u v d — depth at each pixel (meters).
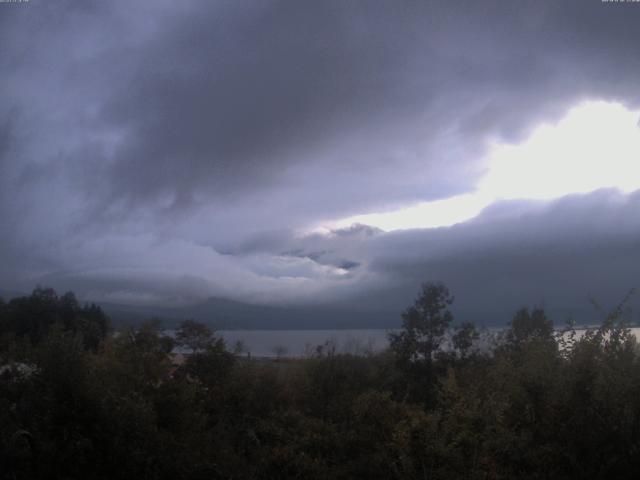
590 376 7.51
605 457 6.96
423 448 7.50
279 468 8.23
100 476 6.77
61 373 7.13
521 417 7.59
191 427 9.05
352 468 8.10
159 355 10.16
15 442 6.36
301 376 13.74
